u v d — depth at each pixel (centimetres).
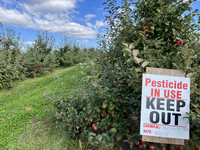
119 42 327
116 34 328
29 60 906
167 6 222
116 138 209
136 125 254
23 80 802
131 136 207
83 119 248
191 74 157
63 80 688
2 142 257
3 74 607
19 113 364
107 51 450
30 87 626
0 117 356
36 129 290
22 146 242
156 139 161
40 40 1252
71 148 227
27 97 491
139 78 180
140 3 257
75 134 258
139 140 218
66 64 1347
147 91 160
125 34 291
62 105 279
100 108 218
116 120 209
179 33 235
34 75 872
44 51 1262
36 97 473
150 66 175
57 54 1329
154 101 159
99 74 246
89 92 218
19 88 626
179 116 157
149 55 172
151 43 197
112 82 253
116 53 422
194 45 208
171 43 243
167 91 159
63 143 239
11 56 813
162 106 159
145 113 160
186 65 155
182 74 161
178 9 231
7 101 476
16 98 499
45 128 290
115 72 263
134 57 158
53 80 728
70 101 284
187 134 155
